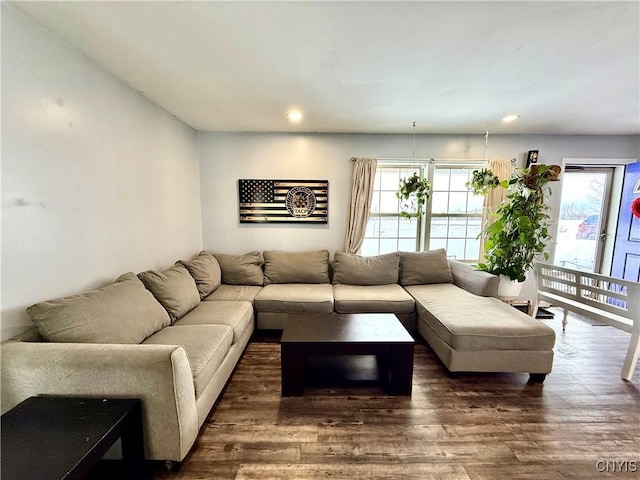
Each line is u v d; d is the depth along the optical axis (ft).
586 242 13.47
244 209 12.21
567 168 12.88
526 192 10.61
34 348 4.49
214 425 5.83
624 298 7.66
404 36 5.29
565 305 9.46
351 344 6.62
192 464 4.95
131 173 7.61
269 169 12.05
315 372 7.66
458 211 12.77
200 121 10.47
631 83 7.22
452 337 7.32
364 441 5.45
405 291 10.61
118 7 4.54
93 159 6.30
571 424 5.94
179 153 10.30
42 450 3.52
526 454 5.20
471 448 5.31
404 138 12.07
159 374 4.47
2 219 4.52
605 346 9.32
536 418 6.09
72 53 5.69
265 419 6.01
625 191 12.32
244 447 5.30
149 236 8.47
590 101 8.41
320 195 12.17
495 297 9.79
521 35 5.23
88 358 4.44
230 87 7.51
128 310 5.92
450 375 7.63
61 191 5.52
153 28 5.09
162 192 9.17
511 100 8.34
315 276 11.31
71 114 5.71
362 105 8.76
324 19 4.82
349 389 7.01
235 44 5.57
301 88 7.57
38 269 5.09
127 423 4.24
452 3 4.40
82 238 6.04
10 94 4.58
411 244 13.14
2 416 4.07
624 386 7.22
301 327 7.41
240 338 7.85
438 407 6.41
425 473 4.80
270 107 8.97
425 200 11.72
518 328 7.27
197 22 4.91
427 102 8.52
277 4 4.45
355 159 11.91
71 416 4.09
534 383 7.33
